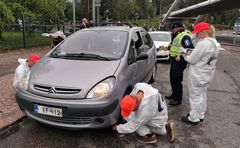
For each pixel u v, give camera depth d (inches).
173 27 186.9
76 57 153.9
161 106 126.5
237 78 300.4
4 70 286.4
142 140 132.0
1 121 149.0
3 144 127.8
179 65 183.9
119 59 148.6
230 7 1498.5
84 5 1679.4
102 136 137.9
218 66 390.9
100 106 120.6
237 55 554.3
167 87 245.9
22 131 142.1
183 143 134.1
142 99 117.9
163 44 395.5
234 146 132.1
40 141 131.4
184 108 187.2
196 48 145.8
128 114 113.9
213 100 209.5
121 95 133.8
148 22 2340.1
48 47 553.3
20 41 500.1
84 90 122.0
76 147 126.5
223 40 1151.0
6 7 463.2
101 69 135.8
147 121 124.8
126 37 173.6
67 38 183.0
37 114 130.2
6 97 188.5
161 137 139.9
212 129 152.2
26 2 605.9
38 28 559.5
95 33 181.2
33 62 164.7
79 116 121.0
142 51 192.9
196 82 150.6
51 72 136.3
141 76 181.3
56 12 720.3
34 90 128.8
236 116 173.9
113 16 2004.2
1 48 439.2
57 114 122.4
